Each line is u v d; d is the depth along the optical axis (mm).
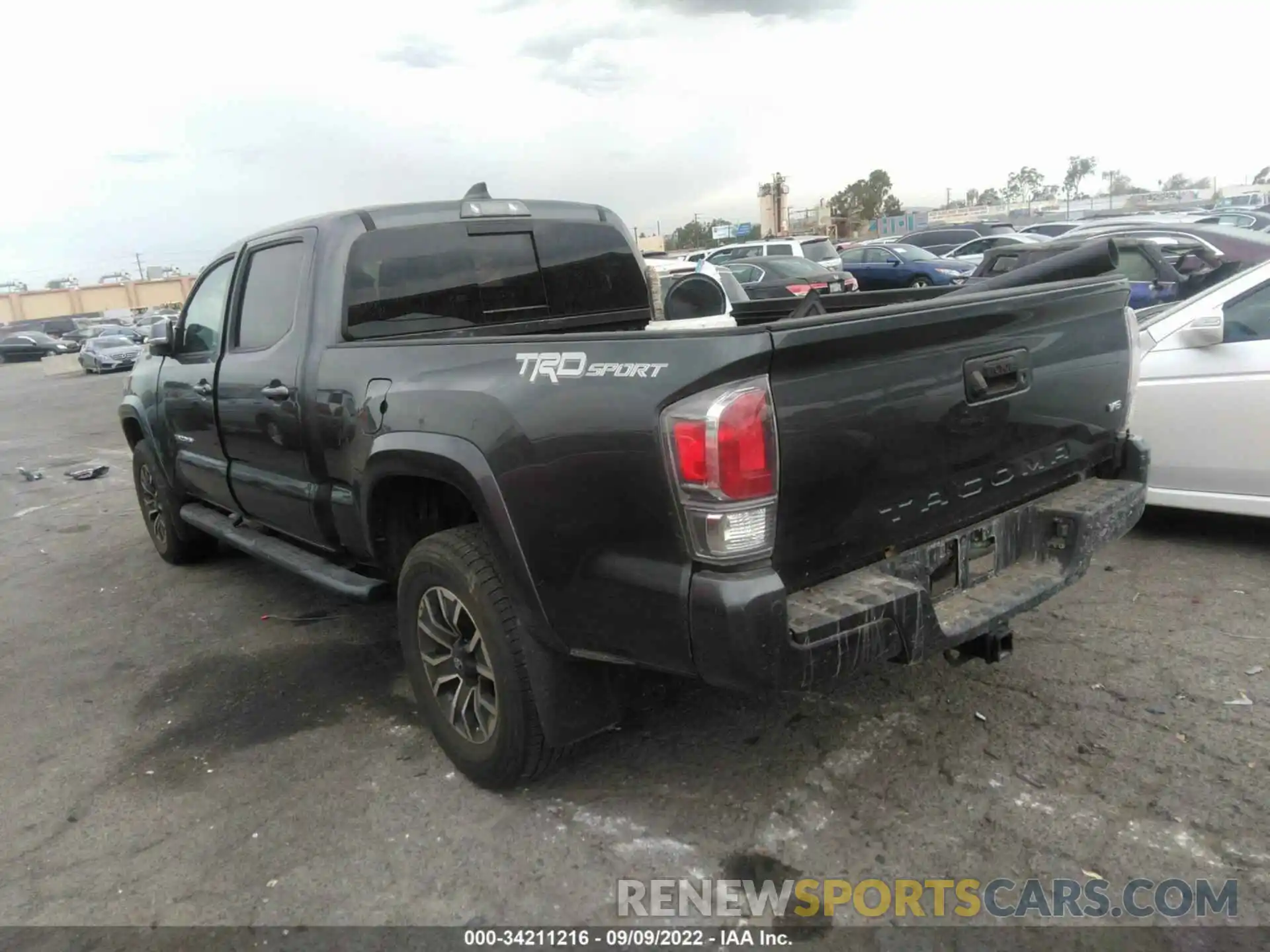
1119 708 3412
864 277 21047
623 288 4707
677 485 2346
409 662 3396
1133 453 3469
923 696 3594
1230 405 4680
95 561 6656
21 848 3092
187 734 3814
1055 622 4188
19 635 5203
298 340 3828
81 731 3922
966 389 2783
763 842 2822
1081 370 3227
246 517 4859
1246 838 2670
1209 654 3770
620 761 3309
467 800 3172
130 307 86562
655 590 2449
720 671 2354
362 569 4043
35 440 14305
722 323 4906
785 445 2330
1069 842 2715
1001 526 3086
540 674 2875
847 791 3033
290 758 3545
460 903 2660
